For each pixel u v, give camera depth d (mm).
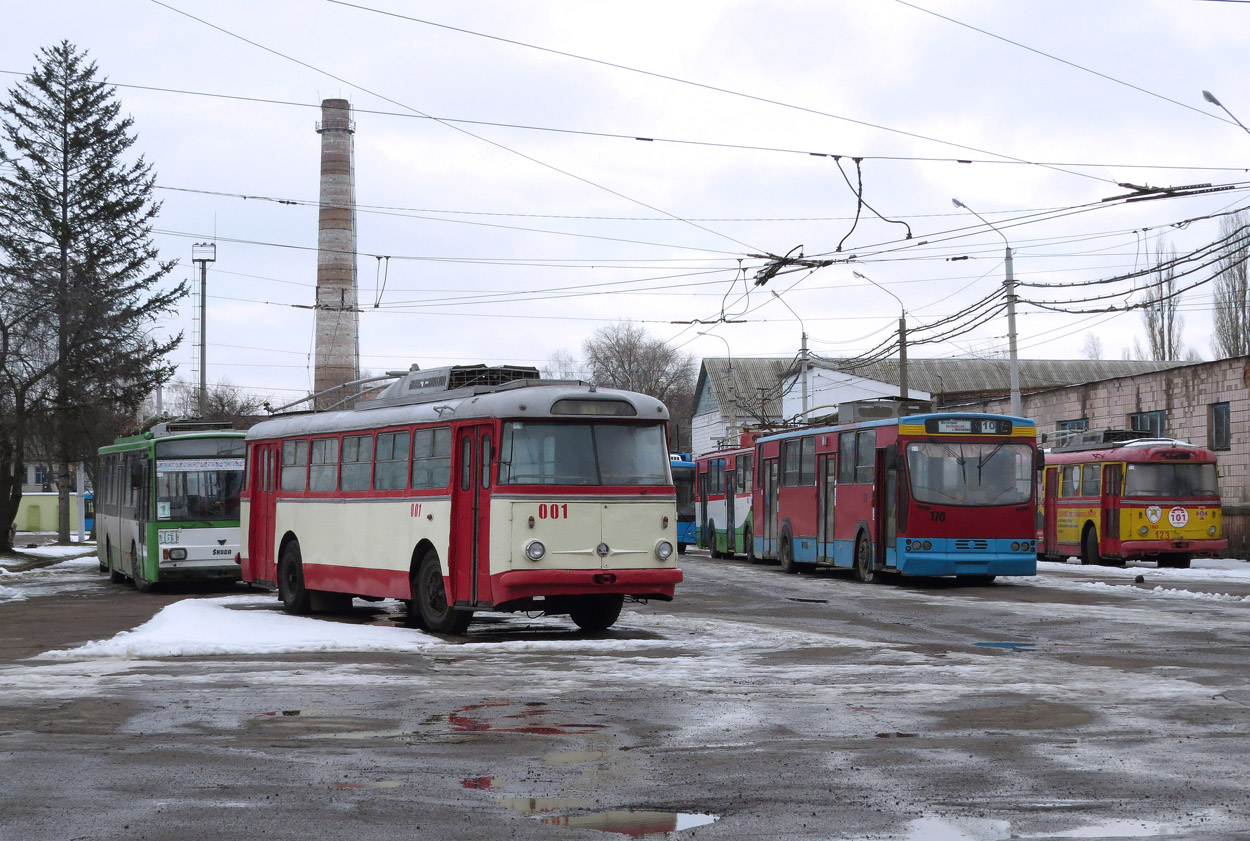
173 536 27531
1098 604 22734
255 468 24375
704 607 22516
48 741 9195
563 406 17172
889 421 28297
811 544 32750
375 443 19984
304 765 8312
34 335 46812
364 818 6887
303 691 11828
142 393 56438
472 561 17297
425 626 18438
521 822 6801
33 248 55531
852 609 21953
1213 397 40562
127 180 57719
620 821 6824
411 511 18703
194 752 8758
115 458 32500
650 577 17234
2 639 17688
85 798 7355
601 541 17062
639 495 17344
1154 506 34938
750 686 12188
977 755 8617
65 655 14977
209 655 15062
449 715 10414
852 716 10328
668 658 14641
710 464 46594
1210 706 10812
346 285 76188
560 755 8656
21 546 62344
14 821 6816
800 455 33812
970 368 83188
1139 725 9836
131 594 28078
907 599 24219
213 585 31141
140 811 7043
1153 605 22453
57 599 26516
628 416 17484
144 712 10562
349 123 76875
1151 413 43719
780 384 79750
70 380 50406
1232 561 38188
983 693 11648
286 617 19297
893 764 8320
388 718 10258
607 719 10195
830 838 6465
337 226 76062
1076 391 47781
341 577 20656
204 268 62500
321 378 75625
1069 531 37688
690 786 7668
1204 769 8125
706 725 9891
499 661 14375
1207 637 17062
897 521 27625
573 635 17531
